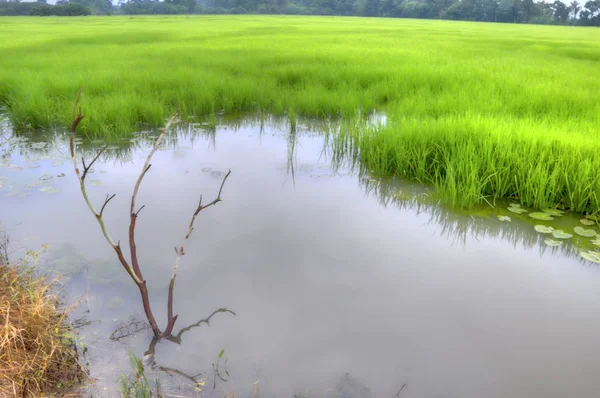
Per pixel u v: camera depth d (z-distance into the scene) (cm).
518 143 557
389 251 383
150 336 267
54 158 616
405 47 1930
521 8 11562
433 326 284
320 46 1923
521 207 494
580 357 260
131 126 773
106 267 335
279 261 358
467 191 495
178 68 1188
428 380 239
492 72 1182
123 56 1473
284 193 509
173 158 631
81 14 9556
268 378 236
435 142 590
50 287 301
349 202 491
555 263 374
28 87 880
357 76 1112
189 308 294
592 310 307
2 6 11069
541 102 824
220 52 1634
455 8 11950
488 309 305
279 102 893
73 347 254
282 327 279
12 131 757
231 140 729
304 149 686
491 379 242
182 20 6138
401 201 501
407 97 910
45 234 390
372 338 271
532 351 265
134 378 233
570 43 2416
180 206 462
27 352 235
